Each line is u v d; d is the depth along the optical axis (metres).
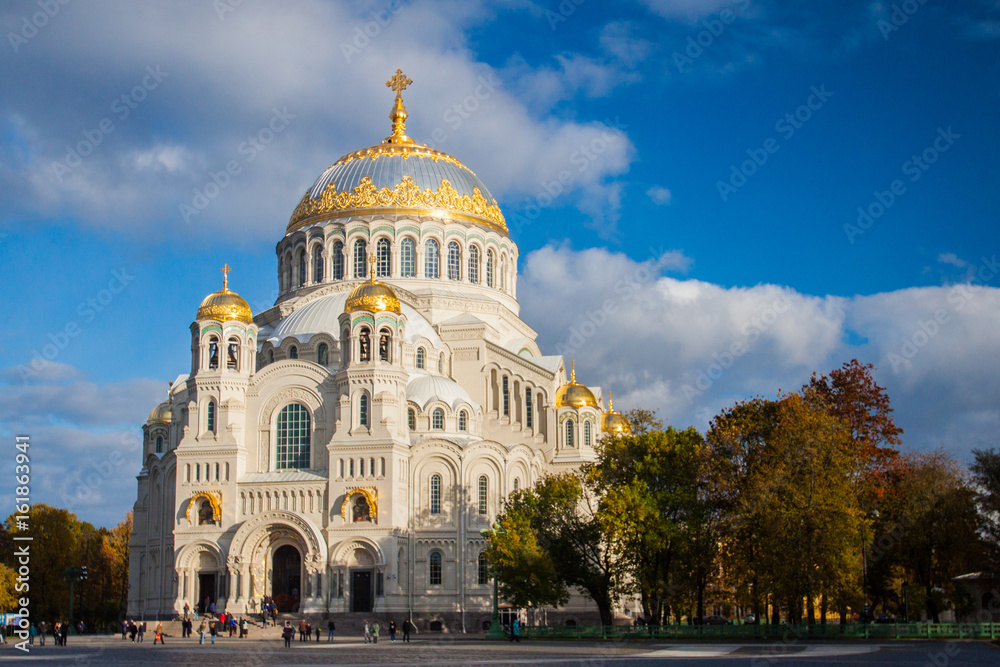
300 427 113.50
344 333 113.38
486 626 110.00
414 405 117.19
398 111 150.38
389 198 137.75
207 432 112.38
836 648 72.12
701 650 71.62
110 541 177.38
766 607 98.81
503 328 140.50
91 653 74.19
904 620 110.50
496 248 143.62
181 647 82.69
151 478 122.06
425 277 136.38
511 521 94.19
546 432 131.25
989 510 92.12
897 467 97.75
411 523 112.06
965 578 108.06
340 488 108.81
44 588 138.38
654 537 88.38
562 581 96.00
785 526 82.62
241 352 115.38
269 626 101.75
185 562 108.75
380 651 74.19
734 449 92.75
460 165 148.75
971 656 63.06
